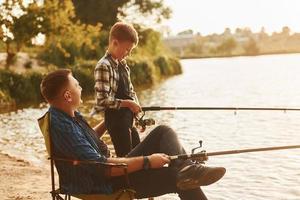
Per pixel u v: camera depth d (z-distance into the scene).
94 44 30.19
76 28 28.11
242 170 7.50
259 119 13.31
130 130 4.85
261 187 6.59
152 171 3.84
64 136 3.64
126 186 3.67
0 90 19.77
